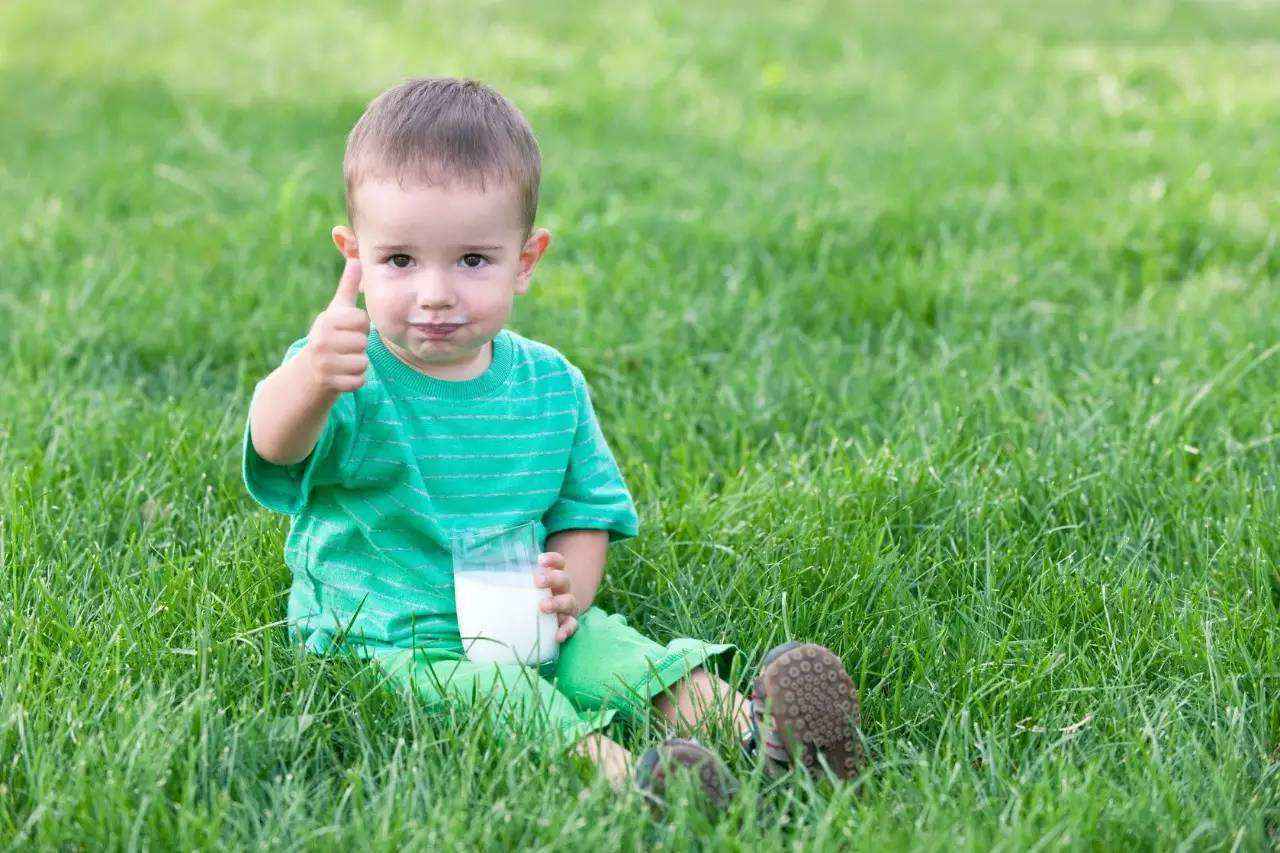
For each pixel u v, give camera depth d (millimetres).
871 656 2857
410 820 2178
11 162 6742
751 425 4086
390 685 2598
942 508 3459
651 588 3148
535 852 2119
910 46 11000
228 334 4566
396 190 2492
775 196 6336
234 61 9430
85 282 4914
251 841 2186
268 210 5941
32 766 2281
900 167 6934
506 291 2592
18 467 3467
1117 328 4754
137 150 6871
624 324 4797
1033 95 9078
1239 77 9625
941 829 2199
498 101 2633
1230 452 3777
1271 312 4840
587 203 6297
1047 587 3072
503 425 2773
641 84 9031
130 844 2102
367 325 2404
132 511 3330
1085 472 3643
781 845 2189
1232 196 6410
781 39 11008
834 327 4980
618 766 2418
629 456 3807
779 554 3209
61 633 2744
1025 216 6035
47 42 9961
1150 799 2293
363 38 10500
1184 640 2828
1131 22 12938
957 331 4750
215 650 2662
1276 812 2352
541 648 2629
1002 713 2662
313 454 2590
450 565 2746
